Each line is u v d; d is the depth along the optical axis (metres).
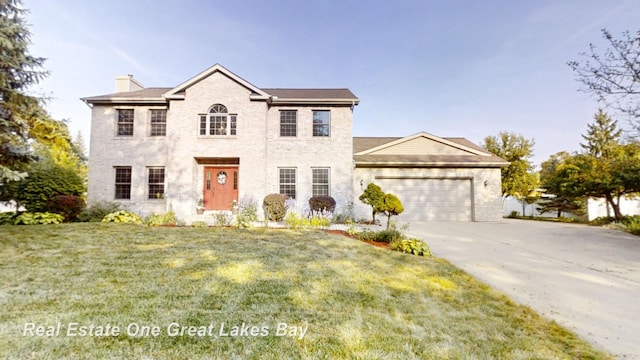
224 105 13.75
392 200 10.74
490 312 4.19
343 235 9.36
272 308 4.00
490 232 11.34
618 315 4.16
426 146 16.66
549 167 25.84
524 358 3.05
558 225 13.98
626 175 13.55
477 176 15.59
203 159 14.08
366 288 4.92
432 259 7.02
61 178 11.91
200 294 4.38
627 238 10.15
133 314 3.67
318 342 3.19
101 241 7.56
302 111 14.70
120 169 14.32
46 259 5.97
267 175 14.29
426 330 3.58
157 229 9.47
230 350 2.98
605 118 25.14
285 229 10.09
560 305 4.49
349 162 14.51
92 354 2.82
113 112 14.42
